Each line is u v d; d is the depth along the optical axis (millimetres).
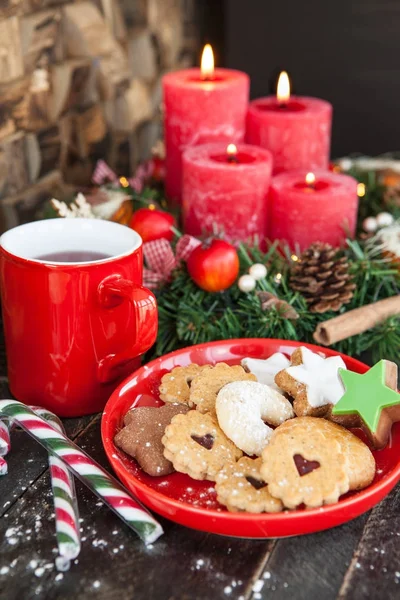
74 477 503
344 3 1069
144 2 927
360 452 475
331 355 562
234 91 730
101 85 867
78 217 639
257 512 448
